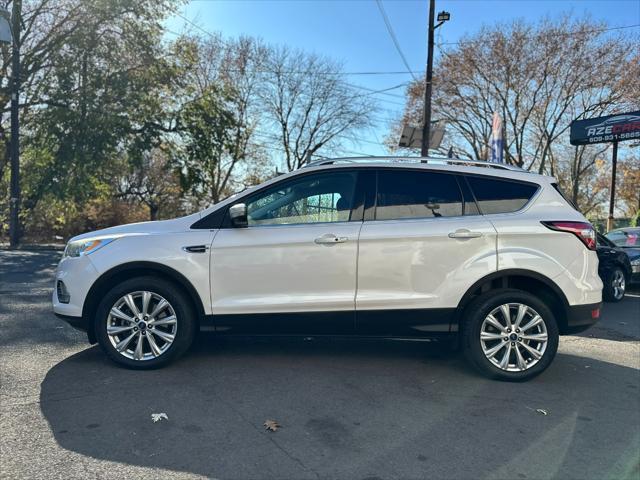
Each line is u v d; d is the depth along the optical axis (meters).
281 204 4.86
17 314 6.93
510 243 4.71
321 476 3.04
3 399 4.01
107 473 2.99
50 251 19.75
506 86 27.75
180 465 3.11
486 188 4.89
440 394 4.39
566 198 4.96
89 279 4.71
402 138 17.72
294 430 3.62
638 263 10.49
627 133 22.39
